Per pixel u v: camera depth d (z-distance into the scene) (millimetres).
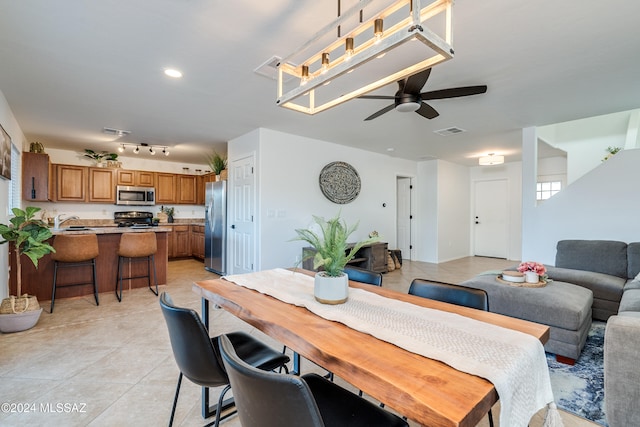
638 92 3078
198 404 1821
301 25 2002
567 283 3033
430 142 5234
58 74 2701
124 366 2219
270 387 750
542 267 2920
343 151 5543
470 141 5137
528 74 2689
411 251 7242
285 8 1834
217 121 4094
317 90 3025
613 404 1519
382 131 4551
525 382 959
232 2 1782
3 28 2021
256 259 4512
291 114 3789
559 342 2355
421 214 7117
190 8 1834
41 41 2184
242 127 4395
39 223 2941
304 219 4945
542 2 1767
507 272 3012
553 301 2430
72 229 4207
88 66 2557
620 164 3818
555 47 2256
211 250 5648
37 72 2660
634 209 3732
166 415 1716
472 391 792
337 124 4203
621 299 2832
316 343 1068
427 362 939
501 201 7398
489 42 2186
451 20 1146
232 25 2004
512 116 3822
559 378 2135
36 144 4816
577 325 2279
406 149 5812
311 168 5039
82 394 1888
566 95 3154
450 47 1138
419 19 1038
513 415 871
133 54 2371
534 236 4293
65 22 1964
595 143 5328
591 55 2365
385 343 1071
